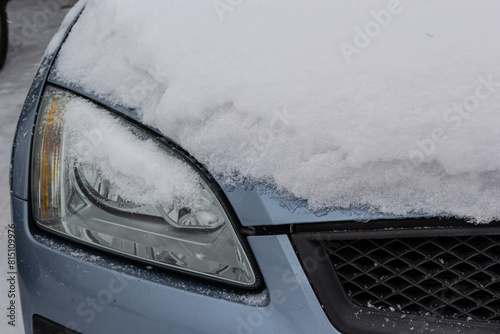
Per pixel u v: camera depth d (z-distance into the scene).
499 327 1.19
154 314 1.21
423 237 1.17
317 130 1.22
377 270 1.21
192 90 1.33
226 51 1.40
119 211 1.29
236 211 1.21
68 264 1.29
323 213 1.17
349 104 1.25
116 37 1.58
